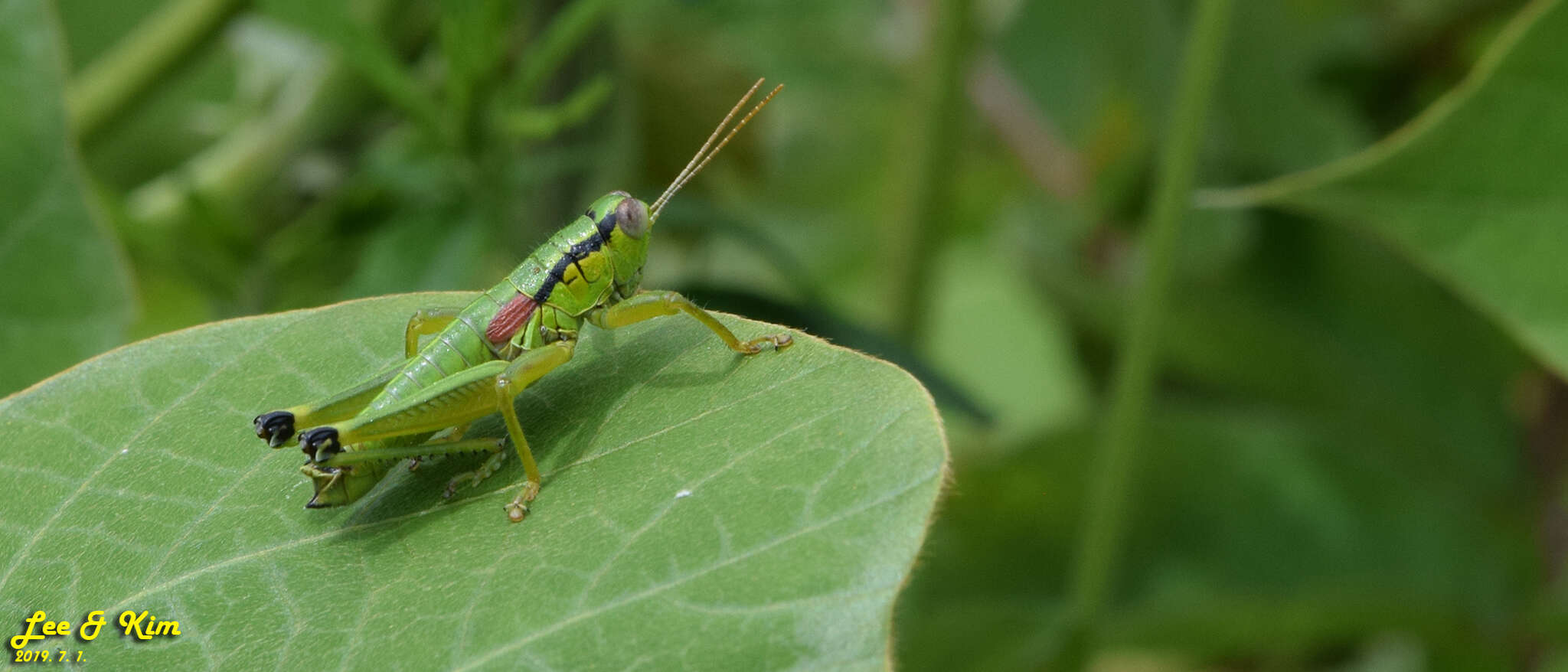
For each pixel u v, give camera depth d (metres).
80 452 0.20
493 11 0.23
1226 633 0.27
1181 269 0.28
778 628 0.19
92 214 0.23
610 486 0.20
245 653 0.19
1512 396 0.27
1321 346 0.28
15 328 0.23
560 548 0.19
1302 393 0.29
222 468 0.20
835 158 0.36
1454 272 0.22
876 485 0.19
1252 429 0.27
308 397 0.21
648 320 0.21
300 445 0.20
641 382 0.21
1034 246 0.32
